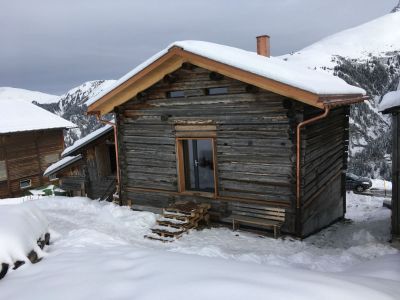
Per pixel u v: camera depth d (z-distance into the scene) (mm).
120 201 11828
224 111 9562
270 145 9031
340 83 12680
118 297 3459
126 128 11344
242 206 9602
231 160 9656
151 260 4453
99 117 11445
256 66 8367
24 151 24906
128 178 11594
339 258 7477
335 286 3549
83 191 16438
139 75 9812
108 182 14250
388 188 21766
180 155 10570
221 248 8289
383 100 8586
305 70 13453
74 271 4309
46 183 26094
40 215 6312
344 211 13195
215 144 9875
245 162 9453
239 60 8625
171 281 3648
